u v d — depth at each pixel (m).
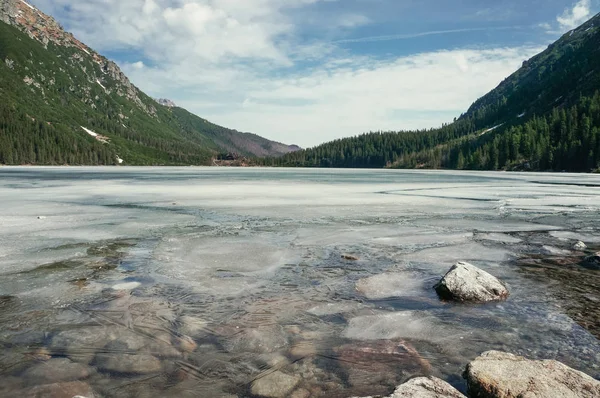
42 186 38.12
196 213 19.25
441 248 12.16
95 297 7.64
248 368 5.10
